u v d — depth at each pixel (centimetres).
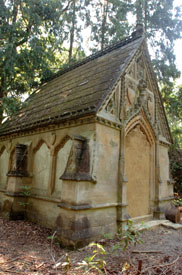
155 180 1076
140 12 1925
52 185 881
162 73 1877
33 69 1500
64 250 618
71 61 1994
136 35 1138
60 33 1692
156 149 1101
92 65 1234
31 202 976
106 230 738
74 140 730
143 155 1038
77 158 721
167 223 975
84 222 665
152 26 1916
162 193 1115
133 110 948
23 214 984
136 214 944
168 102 1911
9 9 1369
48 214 862
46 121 916
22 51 1402
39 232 789
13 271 455
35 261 518
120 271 467
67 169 715
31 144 1041
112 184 793
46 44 1647
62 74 1584
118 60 1002
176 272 467
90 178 701
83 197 677
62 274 450
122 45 1196
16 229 816
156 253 595
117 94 868
